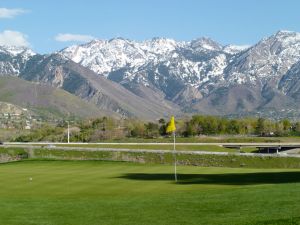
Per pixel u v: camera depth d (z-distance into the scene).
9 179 71.50
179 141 189.50
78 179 71.19
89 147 148.00
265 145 169.50
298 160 110.94
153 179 70.31
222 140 191.75
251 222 31.58
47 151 134.25
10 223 34.94
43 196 53.72
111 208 40.25
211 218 34.31
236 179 67.25
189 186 60.72
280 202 38.41
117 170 88.06
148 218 35.69
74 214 38.09
